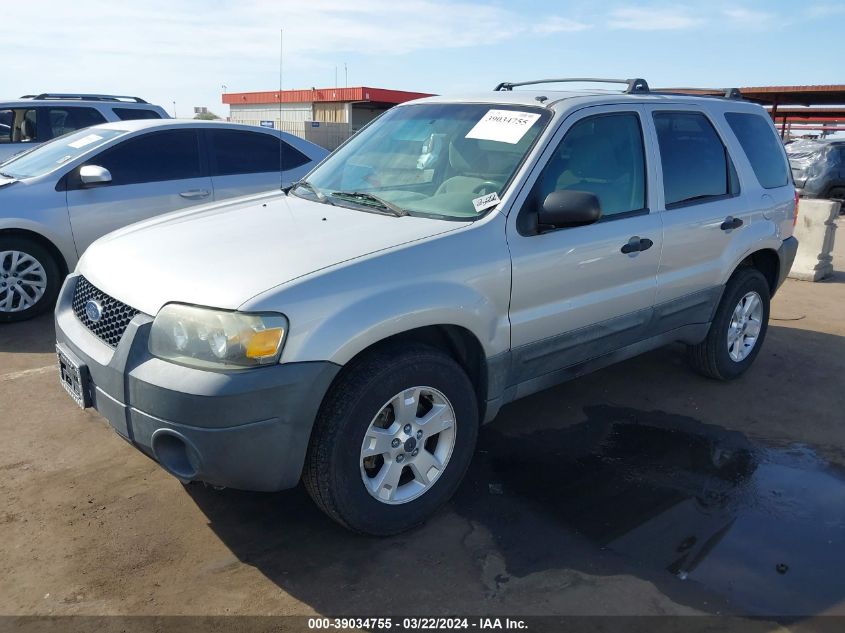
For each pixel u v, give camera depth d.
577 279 3.64
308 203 3.81
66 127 9.97
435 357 3.05
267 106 25.67
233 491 3.47
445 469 3.23
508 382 3.51
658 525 3.30
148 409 2.69
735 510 3.46
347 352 2.75
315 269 2.81
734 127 4.85
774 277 5.30
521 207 3.40
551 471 3.77
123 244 3.36
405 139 4.09
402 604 2.73
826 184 15.78
